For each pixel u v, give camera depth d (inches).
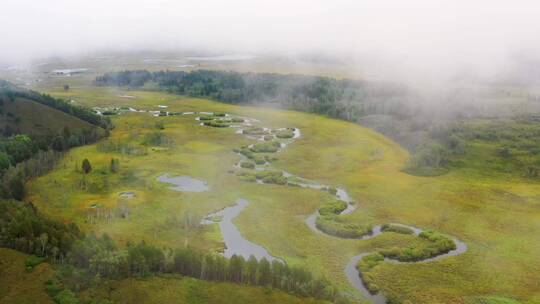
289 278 4820.4
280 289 4766.2
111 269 4662.9
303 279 4827.8
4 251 4778.5
